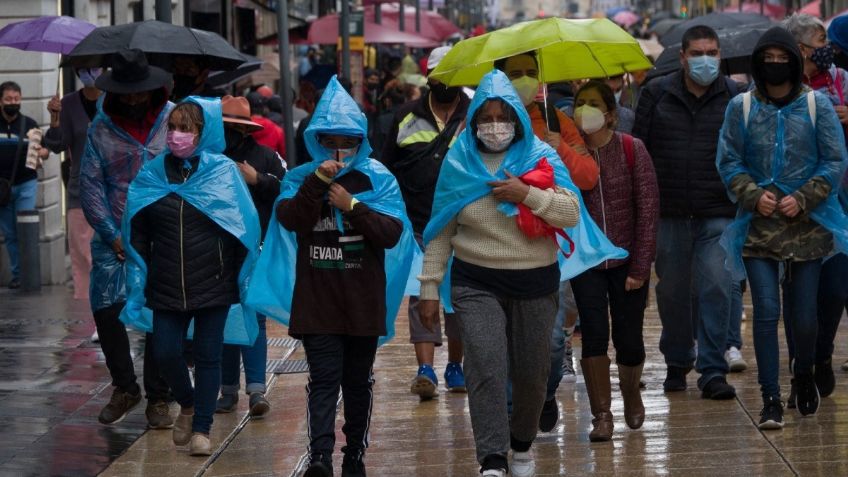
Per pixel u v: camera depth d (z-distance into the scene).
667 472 14.97
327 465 14.02
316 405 14.20
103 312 17.80
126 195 17.17
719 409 18.00
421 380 19.17
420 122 19.28
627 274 16.27
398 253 14.80
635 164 16.20
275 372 21.83
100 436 17.38
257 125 18.25
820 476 14.52
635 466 15.28
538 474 15.09
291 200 14.26
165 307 15.93
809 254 16.48
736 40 25.89
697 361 18.86
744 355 22.05
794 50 16.22
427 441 17.00
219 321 16.17
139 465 16.02
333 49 76.75
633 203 16.25
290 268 15.33
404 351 23.55
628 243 16.19
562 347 16.56
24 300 29.92
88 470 15.71
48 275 33.00
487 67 17.33
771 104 16.52
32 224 31.30
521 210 13.57
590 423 17.55
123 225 15.99
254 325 16.95
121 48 19.06
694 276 19.05
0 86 30.56
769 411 16.59
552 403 16.70
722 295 18.62
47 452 16.48
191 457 16.31
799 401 16.89
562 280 15.23
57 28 27.36
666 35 29.14
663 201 18.92
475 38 16.23
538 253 13.84
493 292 13.78
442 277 14.15
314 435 14.12
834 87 17.97
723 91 18.70
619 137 16.28
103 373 21.34
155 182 15.95
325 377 14.28
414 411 18.73
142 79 17.16
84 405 19.08
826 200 16.53
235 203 15.97
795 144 16.38
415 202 19.14
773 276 16.66
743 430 16.77
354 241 14.30
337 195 14.10
